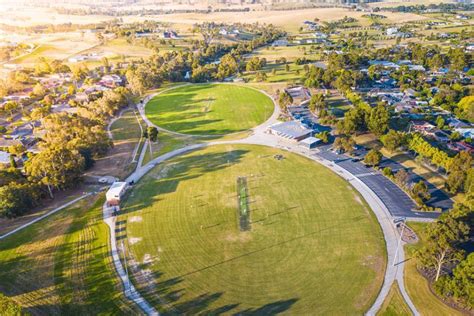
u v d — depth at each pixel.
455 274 61.78
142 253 74.50
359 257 73.25
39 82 198.50
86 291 64.56
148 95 191.75
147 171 109.31
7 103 159.25
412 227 82.12
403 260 72.31
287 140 131.25
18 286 65.12
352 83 183.75
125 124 149.88
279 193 96.38
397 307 61.44
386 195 95.06
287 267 70.81
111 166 112.44
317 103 157.00
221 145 128.00
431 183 100.94
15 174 95.44
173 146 128.12
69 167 95.31
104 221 84.69
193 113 162.38
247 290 65.38
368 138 131.00
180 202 92.50
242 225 83.44
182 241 78.19
